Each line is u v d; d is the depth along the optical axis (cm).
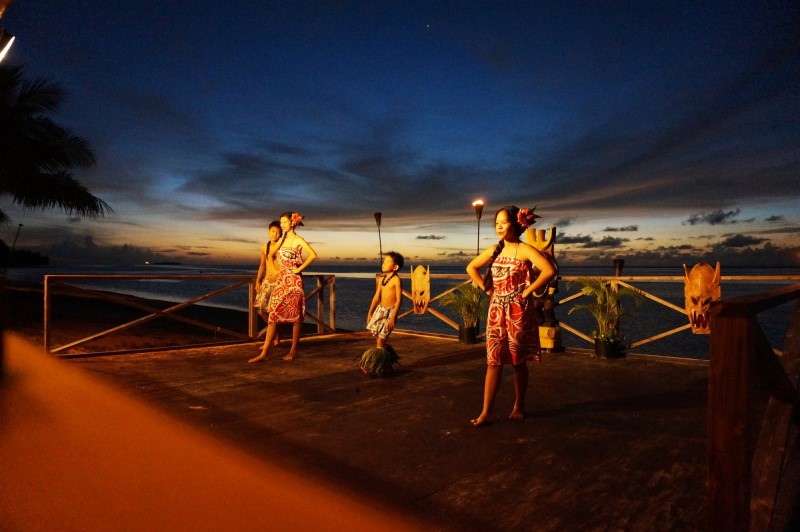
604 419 376
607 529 220
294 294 598
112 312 1472
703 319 575
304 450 310
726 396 149
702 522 225
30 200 1392
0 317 431
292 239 601
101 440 302
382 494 251
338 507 235
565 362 589
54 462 267
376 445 321
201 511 225
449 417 380
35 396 382
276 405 408
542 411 396
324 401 421
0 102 1288
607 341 607
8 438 296
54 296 1889
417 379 502
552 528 220
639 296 618
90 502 227
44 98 1346
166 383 478
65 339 800
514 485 263
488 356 364
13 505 221
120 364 564
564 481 268
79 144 1435
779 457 217
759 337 161
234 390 455
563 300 666
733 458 148
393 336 804
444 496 250
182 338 949
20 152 1312
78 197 1419
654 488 260
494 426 359
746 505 146
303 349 680
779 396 209
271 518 221
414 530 217
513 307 360
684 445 321
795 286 232
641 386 476
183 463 277
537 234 666
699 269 579
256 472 272
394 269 526
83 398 388
